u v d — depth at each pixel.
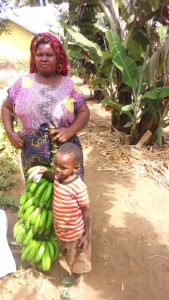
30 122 2.26
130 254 2.94
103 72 5.69
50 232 2.54
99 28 6.44
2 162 4.43
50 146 2.34
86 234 2.27
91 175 4.47
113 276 2.68
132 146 5.40
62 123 2.31
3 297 2.40
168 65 4.24
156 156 5.11
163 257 2.94
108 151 5.23
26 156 2.45
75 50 7.05
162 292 2.55
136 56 5.17
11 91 2.32
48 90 2.24
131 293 2.52
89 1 5.20
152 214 3.64
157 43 5.18
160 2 4.34
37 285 2.52
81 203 2.18
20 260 2.74
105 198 3.88
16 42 19.00
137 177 4.51
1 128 5.23
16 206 3.43
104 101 5.32
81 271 2.38
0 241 2.55
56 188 2.19
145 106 5.33
